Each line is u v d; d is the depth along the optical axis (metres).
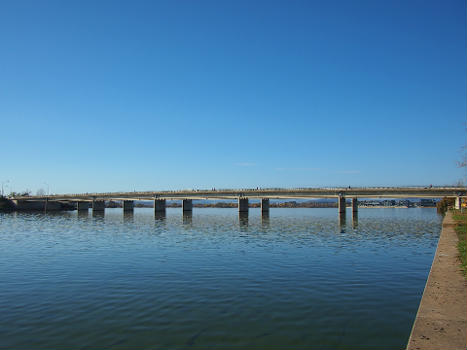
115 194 186.00
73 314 19.94
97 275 30.11
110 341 16.19
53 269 32.94
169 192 169.75
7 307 21.25
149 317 19.34
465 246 29.59
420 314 14.45
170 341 16.14
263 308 20.75
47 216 149.38
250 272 31.03
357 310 20.30
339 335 16.69
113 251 44.88
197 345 15.67
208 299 22.67
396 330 17.25
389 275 29.59
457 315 14.29
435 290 17.69
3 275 30.36
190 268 32.97
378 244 51.59
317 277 28.91
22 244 53.06
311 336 16.56
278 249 46.16
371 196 125.69
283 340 16.14
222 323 18.34
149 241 56.59
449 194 110.81
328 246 49.28
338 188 130.50
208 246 49.69
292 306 21.11
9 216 148.62
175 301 22.27
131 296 23.50
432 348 11.27
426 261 36.56
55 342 16.12
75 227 88.25
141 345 15.72
